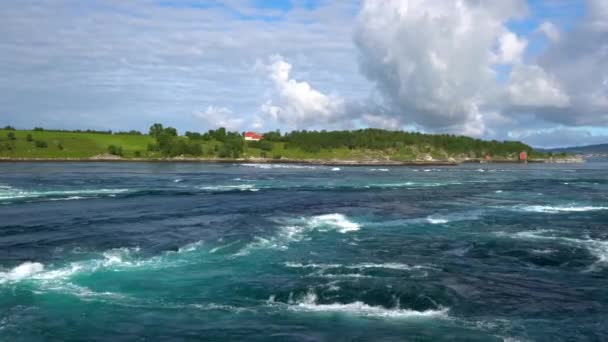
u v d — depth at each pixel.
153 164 155.00
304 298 17.55
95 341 14.06
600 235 29.52
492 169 148.25
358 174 107.25
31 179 76.19
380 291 18.12
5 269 21.38
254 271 21.12
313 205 45.06
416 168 154.00
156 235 29.47
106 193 55.97
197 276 20.38
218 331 14.71
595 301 17.52
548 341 14.05
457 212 40.34
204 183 74.12
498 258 23.73
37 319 15.58
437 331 14.70
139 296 17.86
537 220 35.75
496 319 15.72
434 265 22.22
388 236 29.36
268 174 102.69
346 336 14.32
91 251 25.02
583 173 118.75
